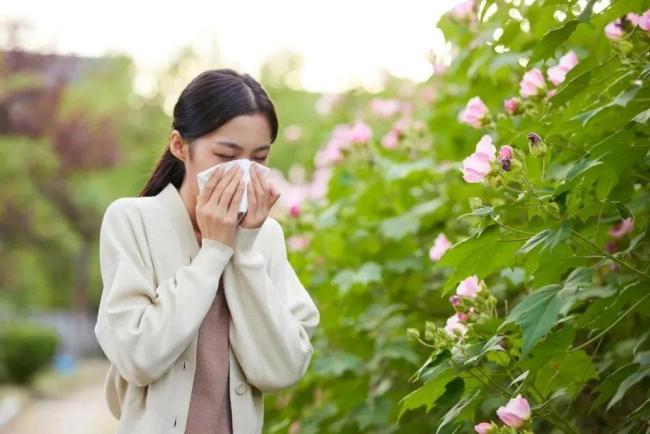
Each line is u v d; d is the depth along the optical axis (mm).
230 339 3486
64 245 34938
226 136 3428
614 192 3889
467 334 3818
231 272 3486
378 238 6289
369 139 6875
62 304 46688
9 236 32375
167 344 3273
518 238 3664
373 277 5633
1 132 31766
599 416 4621
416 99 9164
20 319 37906
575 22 3672
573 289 3301
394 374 5637
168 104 41000
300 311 3705
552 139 4191
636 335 4309
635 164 3613
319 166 7809
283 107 25656
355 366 5473
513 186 5172
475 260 3705
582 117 3543
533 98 4309
